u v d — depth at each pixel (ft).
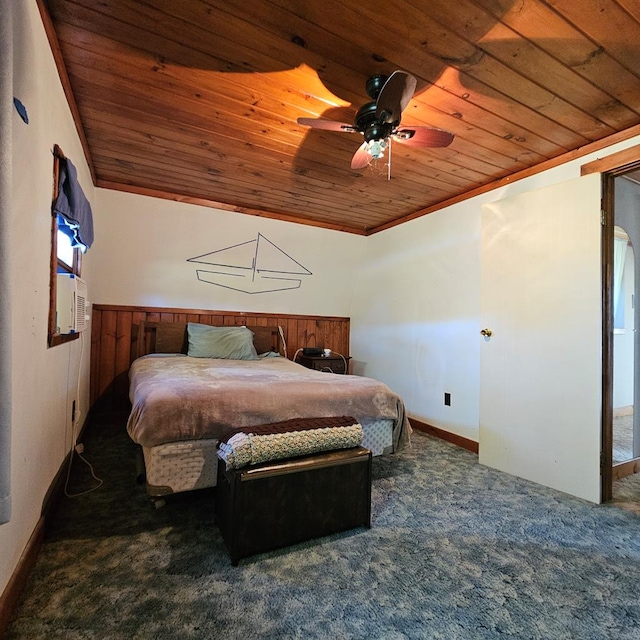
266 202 11.55
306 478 5.27
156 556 4.85
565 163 7.93
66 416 6.86
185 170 9.31
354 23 4.56
